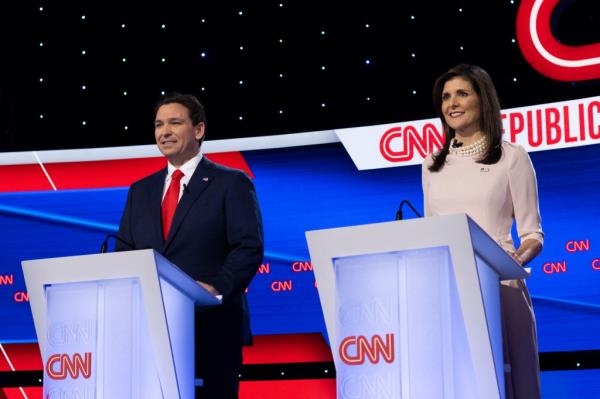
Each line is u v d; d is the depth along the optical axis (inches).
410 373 148.9
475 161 196.5
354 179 394.3
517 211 195.2
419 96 401.4
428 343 148.5
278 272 394.0
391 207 388.5
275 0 427.2
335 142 399.9
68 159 422.9
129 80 439.2
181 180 216.5
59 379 173.2
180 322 178.4
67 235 416.2
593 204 362.9
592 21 377.4
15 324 407.8
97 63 443.2
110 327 170.9
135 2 442.6
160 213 212.5
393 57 407.5
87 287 173.5
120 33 442.9
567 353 358.0
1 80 447.2
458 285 146.5
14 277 412.8
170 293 175.5
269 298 393.1
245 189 212.5
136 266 166.9
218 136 422.0
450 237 146.5
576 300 359.3
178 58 435.8
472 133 201.6
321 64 417.1
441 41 401.7
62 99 443.2
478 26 397.1
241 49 428.5
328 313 156.9
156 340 165.8
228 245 209.9
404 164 389.4
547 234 365.4
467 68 201.8
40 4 450.3
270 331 390.9
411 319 149.9
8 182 422.3
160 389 166.7
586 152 366.6
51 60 445.4
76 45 445.4
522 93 382.9
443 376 146.9
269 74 422.9
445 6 403.2
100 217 416.2
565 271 361.7
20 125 442.6
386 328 151.1
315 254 157.0
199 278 204.4
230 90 426.0
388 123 396.5
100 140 436.1
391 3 411.2
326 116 411.8
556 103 372.2
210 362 197.0
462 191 194.9
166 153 218.8
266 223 399.5
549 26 375.9
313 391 386.0
